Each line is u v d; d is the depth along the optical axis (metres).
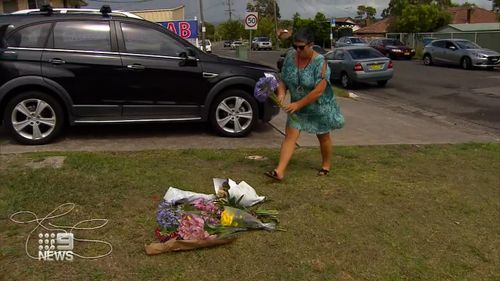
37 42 6.46
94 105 6.62
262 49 59.91
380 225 4.07
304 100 4.81
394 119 9.43
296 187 4.89
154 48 6.83
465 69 22.72
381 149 6.63
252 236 3.81
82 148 6.45
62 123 6.66
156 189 4.75
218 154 6.07
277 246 3.67
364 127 8.44
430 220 4.21
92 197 4.52
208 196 4.38
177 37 6.97
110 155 5.95
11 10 23.78
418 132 8.12
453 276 3.37
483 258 3.62
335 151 6.36
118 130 7.56
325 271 3.37
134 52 6.72
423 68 23.55
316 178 5.19
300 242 3.74
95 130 7.52
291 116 5.06
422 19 49.00
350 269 3.40
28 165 5.43
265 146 6.69
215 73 6.97
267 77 4.87
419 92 15.01
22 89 6.46
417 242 3.81
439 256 3.62
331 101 5.05
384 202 4.57
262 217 4.13
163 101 6.86
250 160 5.84
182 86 6.88
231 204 4.20
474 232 4.02
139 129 7.65
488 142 7.45
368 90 15.94
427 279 3.32
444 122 9.98
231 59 7.31
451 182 5.21
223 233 3.71
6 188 4.70
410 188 4.96
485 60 21.94
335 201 4.54
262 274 3.31
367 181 5.14
